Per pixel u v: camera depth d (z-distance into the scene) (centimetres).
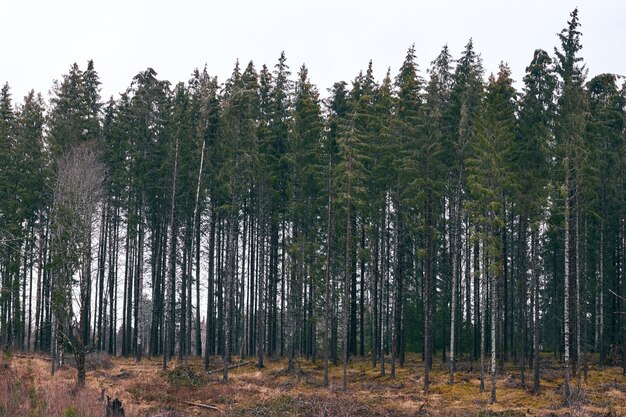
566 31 3316
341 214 3791
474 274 3316
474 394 3109
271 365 4178
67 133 4312
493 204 2975
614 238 4253
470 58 3956
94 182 3434
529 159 3312
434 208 3562
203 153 4116
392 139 3653
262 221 4178
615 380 3284
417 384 3412
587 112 3172
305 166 3884
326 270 3750
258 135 4219
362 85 4278
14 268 4238
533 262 3409
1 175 4319
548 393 3050
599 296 4325
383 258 3928
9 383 2341
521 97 3475
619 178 3675
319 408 2814
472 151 3441
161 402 2977
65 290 3083
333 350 4300
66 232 3186
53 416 2067
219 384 3438
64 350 3747
